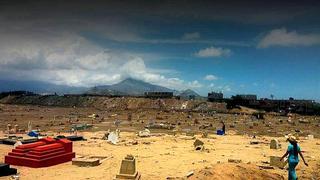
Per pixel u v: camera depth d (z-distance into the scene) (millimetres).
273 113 128500
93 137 44312
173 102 161875
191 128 66312
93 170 22078
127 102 170250
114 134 38375
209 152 31469
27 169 22047
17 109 131500
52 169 22219
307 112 135625
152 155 29016
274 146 35344
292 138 16312
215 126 73062
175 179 19094
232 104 148875
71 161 25016
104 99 182000
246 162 25656
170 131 58875
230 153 31188
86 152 30125
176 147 34719
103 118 89750
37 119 82750
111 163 24703
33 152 23141
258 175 19172
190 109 147875
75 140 40062
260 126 77250
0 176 19828
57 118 87812
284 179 19500
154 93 181875
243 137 48625
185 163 25250
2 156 27328
